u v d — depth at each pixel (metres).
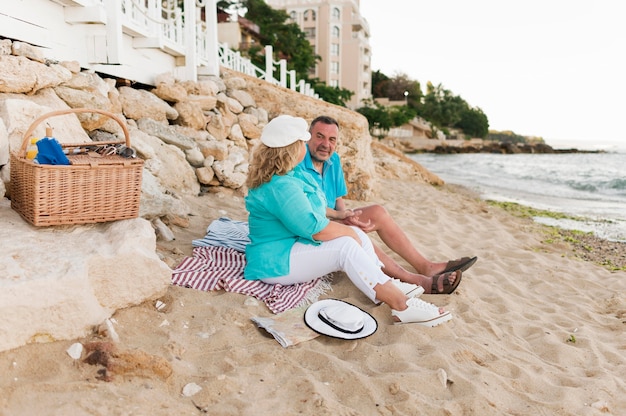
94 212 2.81
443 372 2.51
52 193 2.63
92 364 2.17
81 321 2.34
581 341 3.25
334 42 62.78
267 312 3.01
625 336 3.43
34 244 2.50
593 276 4.96
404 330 2.95
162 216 4.23
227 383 2.24
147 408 1.98
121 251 2.59
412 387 2.41
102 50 5.09
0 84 3.71
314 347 2.71
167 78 6.26
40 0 4.34
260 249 3.32
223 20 40.41
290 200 3.12
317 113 7.84
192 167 5.65
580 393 2.56
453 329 3.12
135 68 6.03
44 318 2.21
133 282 2.67
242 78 7.98
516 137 146.12
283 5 62.66
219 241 3.92
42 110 3.57
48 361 2.14
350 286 3.51
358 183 8.05
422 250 5.08
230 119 6.98
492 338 3.14
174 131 5.56
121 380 2.13
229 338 2.66
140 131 5.16
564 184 17.09
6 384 1.97
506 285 4.32
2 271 2.19
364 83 73.88
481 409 2.29
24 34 4.15
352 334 2.81
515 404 2.42
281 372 2.43
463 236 6.30
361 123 8.09
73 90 4.49
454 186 14.66
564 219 8.97
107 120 4.77
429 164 30.44
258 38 45.25
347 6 64.56
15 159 2.83
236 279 3.26
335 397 2.29
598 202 12.09
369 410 2.22
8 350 2.12
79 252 2.52
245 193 6.07
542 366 2.84
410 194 10.44
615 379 2.74
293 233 3.31
